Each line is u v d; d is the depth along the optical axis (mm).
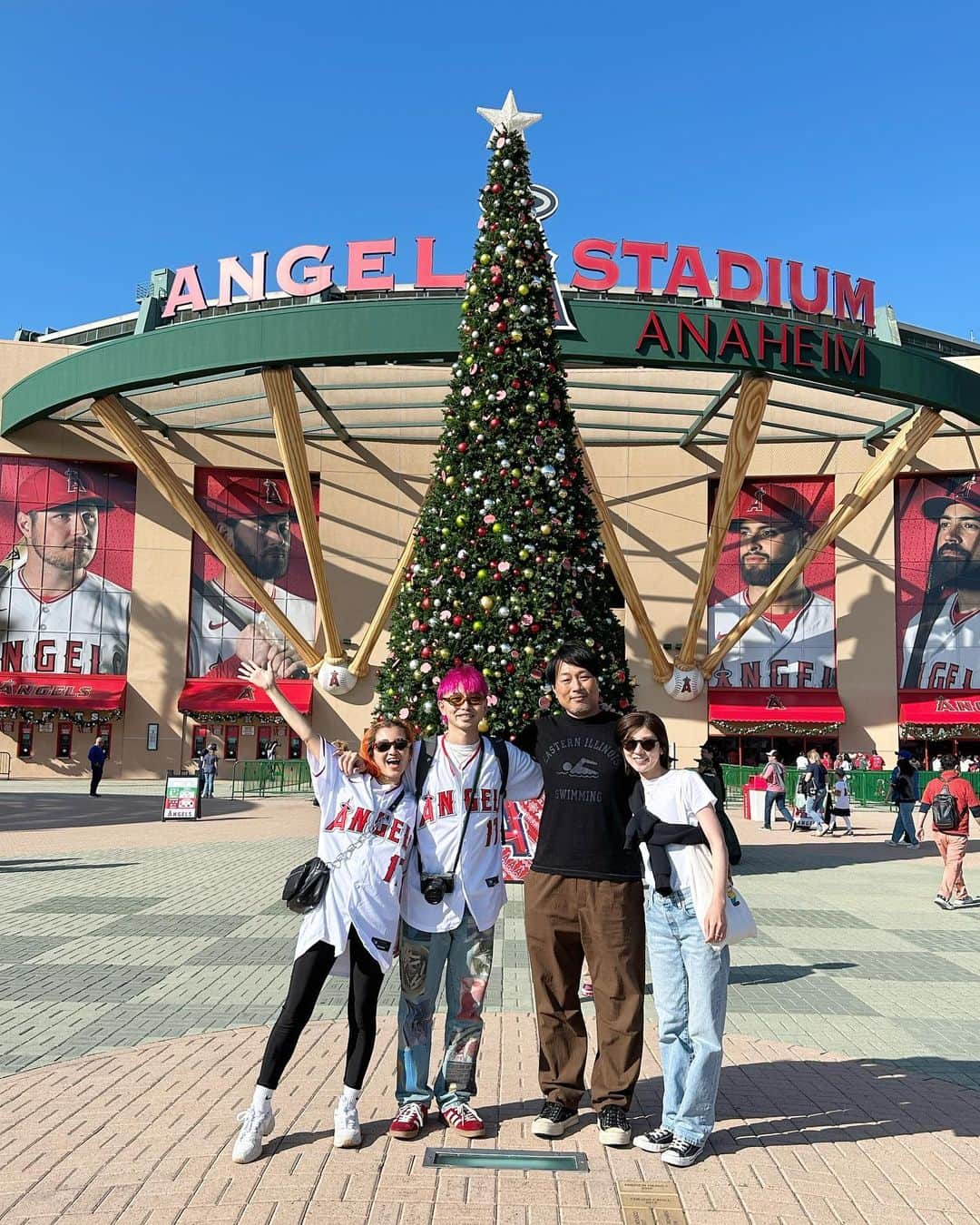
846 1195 3496
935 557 35219
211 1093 4527
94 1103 4383
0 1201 3346
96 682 35125
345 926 3904
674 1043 3936
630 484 36406
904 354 24234
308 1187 3480
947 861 11156
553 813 4176
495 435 11773
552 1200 3410
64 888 11242
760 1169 3721
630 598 29969
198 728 35375
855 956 8320
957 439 34906
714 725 34750
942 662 34750
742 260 25078
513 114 12914
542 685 10828
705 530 36031
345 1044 5484
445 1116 4090
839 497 35219
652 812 3994
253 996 6562
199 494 36375
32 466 35750
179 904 10312
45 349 35719
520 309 12047
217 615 36188
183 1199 3373
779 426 33250
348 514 36438
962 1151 3951
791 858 16094
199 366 23641
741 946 8758
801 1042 5723
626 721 4016
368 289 24984
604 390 31000
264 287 25656
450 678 4207
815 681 35219
